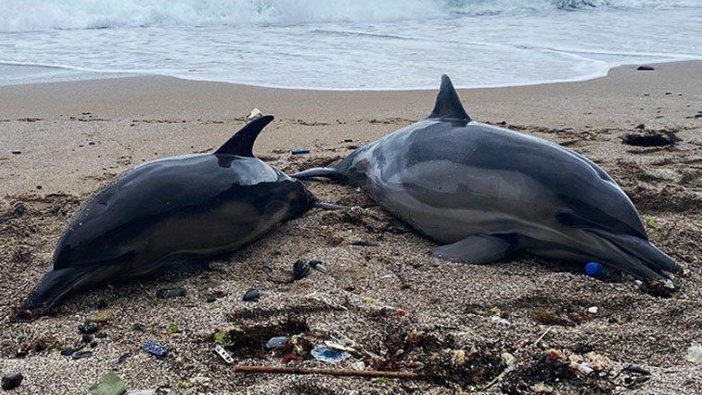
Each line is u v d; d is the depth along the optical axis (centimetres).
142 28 774
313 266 239
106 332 201
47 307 210
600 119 433
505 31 771
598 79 551
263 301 213
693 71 580
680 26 809
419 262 242
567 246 236
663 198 292
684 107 465
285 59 615
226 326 201
